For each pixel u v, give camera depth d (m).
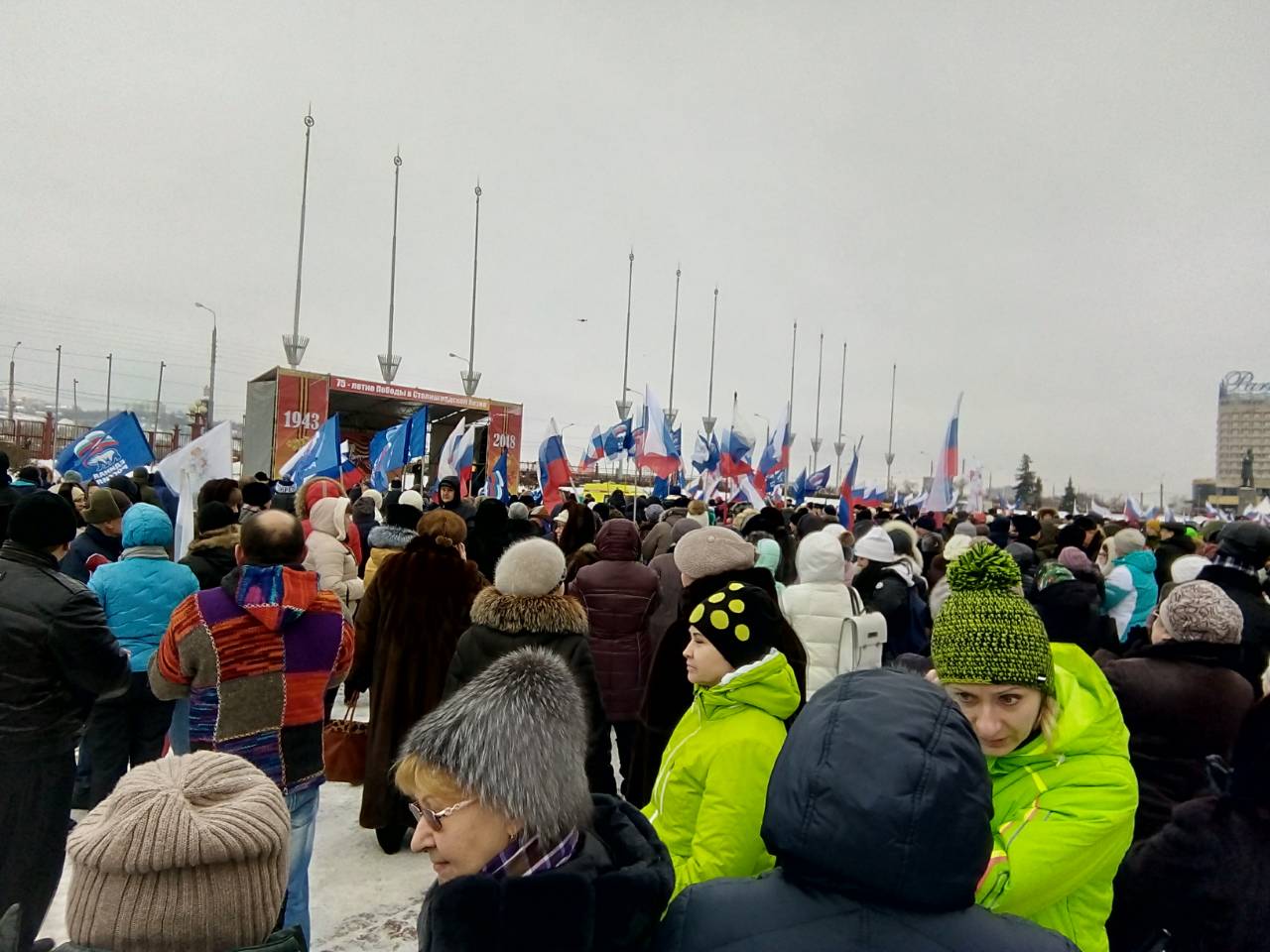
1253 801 1.89
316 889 3.92
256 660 2.89
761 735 2.01
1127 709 2.74
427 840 1.42
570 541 7.15
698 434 17.58
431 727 1.45
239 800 1.27
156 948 1.14
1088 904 1.75
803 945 1.18
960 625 1.79
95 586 4.36
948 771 1.18
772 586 3.54
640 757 3.91
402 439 12.52
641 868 1.32
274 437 17.83
